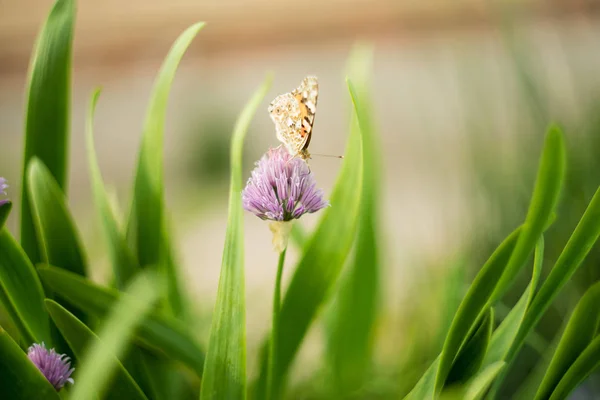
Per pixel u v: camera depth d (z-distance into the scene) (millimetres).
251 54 3062
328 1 2996
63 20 506
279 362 477
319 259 486
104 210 489
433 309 640
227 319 437
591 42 989
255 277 1159
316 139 2277
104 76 3053
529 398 474
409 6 2748
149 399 473
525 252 439
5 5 3135
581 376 436
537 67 751
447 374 438
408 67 2518
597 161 648
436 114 885
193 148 1676
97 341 438
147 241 501
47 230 481
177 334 474
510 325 461
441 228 820
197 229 1046
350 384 565
